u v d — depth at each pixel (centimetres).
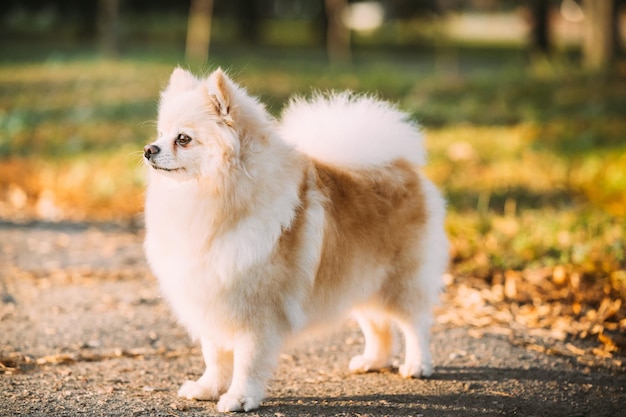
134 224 950
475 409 457
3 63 2108
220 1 3688
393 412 448
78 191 1062
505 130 1424
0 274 723
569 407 468
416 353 509
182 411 438
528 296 682
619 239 791
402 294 492
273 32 3875
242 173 411
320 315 457
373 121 488
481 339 585
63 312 625
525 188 1062
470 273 750
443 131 1422
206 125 410
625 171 1079
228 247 414
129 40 2917
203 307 427
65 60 2170
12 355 525
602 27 2045
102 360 529
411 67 2458
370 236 469
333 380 505
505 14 5484
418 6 3522
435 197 510
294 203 427
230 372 464
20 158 1223
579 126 1420
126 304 650
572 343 584
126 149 1262
